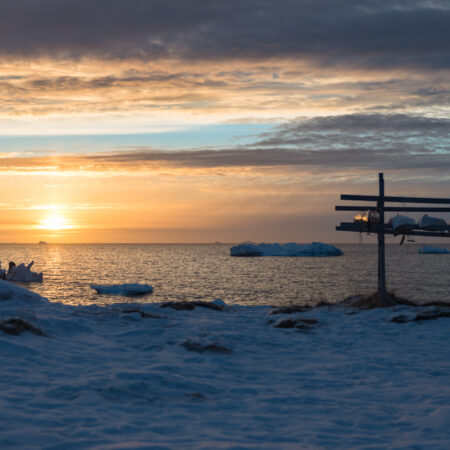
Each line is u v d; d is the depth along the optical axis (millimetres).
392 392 7047
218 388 7031
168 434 5016
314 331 11992
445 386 7336
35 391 6188
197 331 11047
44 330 10000
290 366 8648
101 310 13633
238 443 4828
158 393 6516
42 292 63812
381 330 12000
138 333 10680
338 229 15789
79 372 7336
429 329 11969
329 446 4898
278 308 15484
